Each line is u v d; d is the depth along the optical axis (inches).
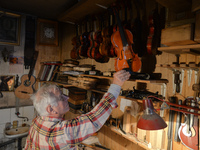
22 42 141.9
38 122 43.6
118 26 66.9
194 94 55.8
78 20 115.6
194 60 57.1
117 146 93.7
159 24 62.6
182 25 43.6
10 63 136.5
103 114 40.8
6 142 133.0
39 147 40.6
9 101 136.2
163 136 66.1
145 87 76.2
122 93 74.5
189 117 56.7
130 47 64.1
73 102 116.8
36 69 149.6
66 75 129.3
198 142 55.2
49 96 42.8
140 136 73.6
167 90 66.2
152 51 61.0
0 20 130.3
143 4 73.5
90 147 96.1
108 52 77.7
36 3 119.6
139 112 76.8
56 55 160.6
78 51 106.5
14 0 115.3
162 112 66.0
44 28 151.8
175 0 49.3
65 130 38.5
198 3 39.0
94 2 83.3
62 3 118.1
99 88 99.4
